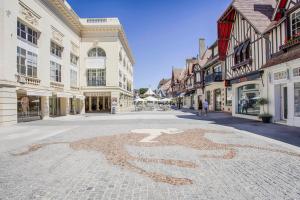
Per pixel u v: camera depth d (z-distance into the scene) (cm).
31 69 1844
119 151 677
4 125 1425
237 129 1147
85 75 3133
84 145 773
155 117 2080
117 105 3106
